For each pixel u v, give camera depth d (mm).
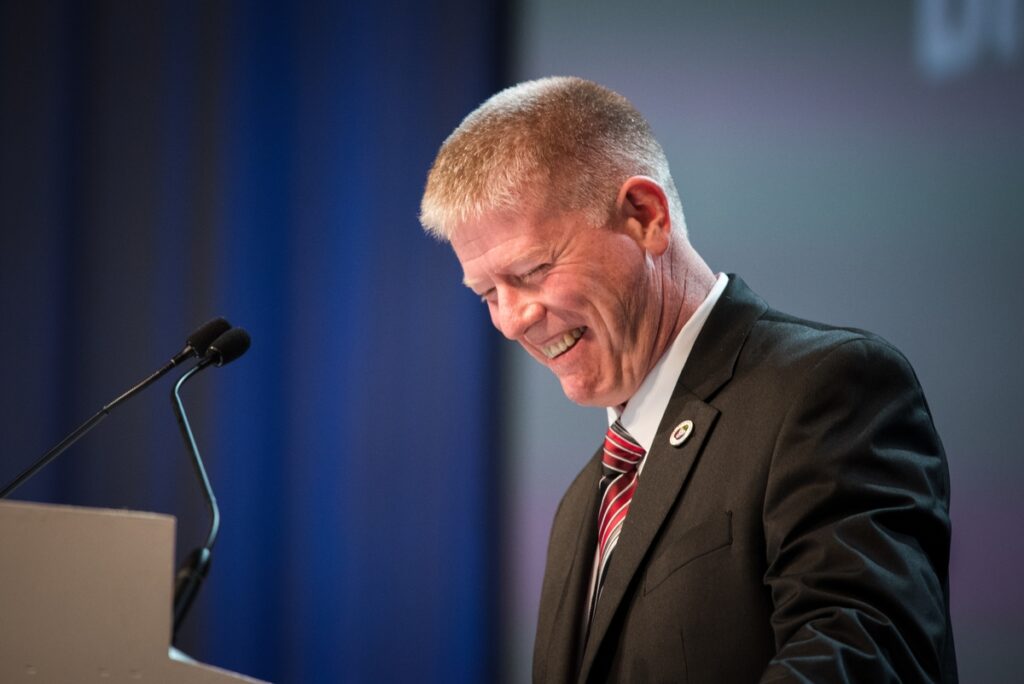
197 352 5848
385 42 11797
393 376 11539
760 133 10109
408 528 11383
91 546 3982
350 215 11742
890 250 9508
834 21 9875
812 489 4793
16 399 11984
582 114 5707
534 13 11289
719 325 5695
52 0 12289
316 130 11852
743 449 5145
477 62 11539
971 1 9305
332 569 11469
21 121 12234
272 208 11867
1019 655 8766
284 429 11648
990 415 9023
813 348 5250
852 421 4965
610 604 5250
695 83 10422
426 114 11656
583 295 5547
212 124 11984
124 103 12148
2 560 4035
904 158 9508
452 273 11531
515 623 11016
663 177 5910
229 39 12031
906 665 4312
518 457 11180
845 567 4516
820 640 4273
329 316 11688
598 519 5906
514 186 5488
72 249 12117
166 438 11781
